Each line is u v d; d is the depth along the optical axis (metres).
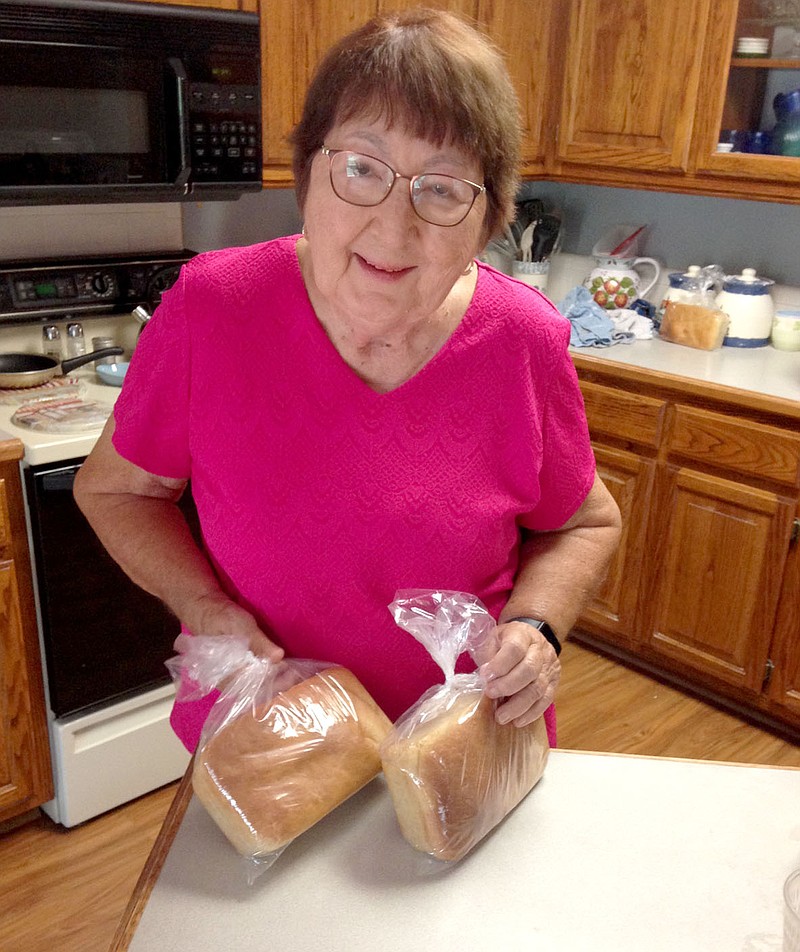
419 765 0.78
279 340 0.90
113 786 2.09
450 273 0.82
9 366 2.19
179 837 0.82
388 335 0.85
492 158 0.79
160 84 1.92
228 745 0.82
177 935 0.72
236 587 0.99
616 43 2.60
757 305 2.75
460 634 0.88
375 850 0.81
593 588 1.03
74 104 1.83
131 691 2.06
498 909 0.76
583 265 3.20
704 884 0.80
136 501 1.03
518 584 1.02
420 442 0.92
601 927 0.75
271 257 0.91
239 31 1.99
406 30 0.77
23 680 1.91
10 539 1.82
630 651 2.83
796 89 2.48
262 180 2.17
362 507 0.92
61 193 1.87
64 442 1.81
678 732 2.52
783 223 2.78
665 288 3.06
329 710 0.85
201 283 0.90
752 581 2.41
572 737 2.47
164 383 0.92
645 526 2.60
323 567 0.94
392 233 0.77
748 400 2.30
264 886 0.77
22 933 1.79
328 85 0.78
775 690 2.44
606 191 3.14
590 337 2.72
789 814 0.88
